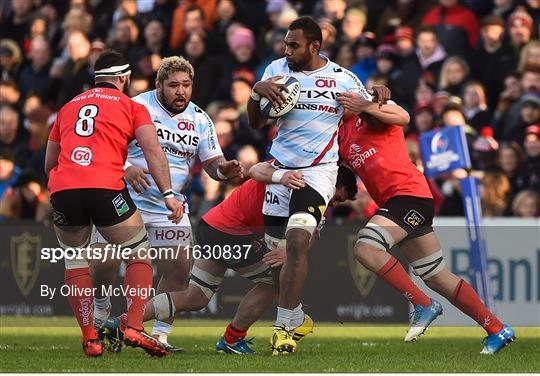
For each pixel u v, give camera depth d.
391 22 48.97
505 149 41.03
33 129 48.31
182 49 50.09
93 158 24.70
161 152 25.03
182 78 27.39
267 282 27.56
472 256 35.81
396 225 27.03
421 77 45.19
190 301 27.95
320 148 26.72
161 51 50.31
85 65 50.22
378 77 43.72
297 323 27.69
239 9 51.25
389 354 27.50
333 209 41.84
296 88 26.55
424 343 32.28
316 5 50.31
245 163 41.91
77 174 24.58
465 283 27.55
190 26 48.81
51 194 24.86
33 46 52.72
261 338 34.59
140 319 25.08
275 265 27.19
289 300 26.41
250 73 47.62
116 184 24.77
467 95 43.59
